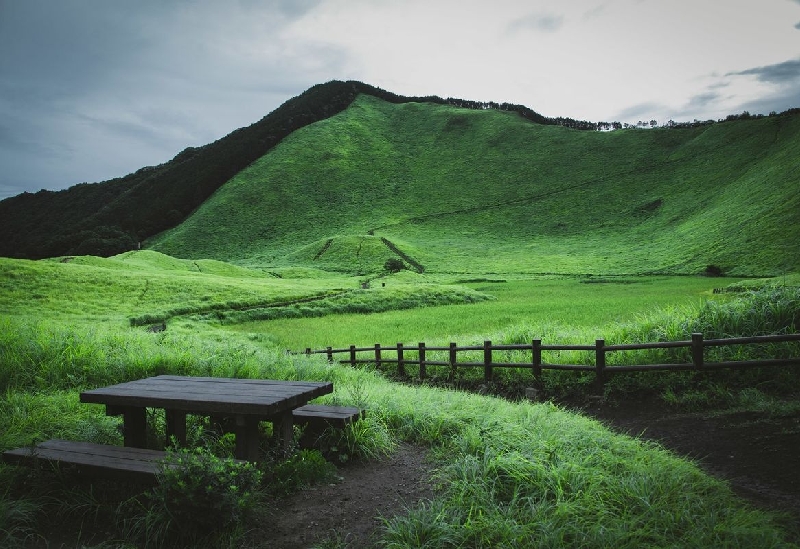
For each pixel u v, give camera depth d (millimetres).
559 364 10352
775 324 9469
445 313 37031
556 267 90188
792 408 7012
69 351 10039
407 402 7828
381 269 93750
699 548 3852
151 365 9742
